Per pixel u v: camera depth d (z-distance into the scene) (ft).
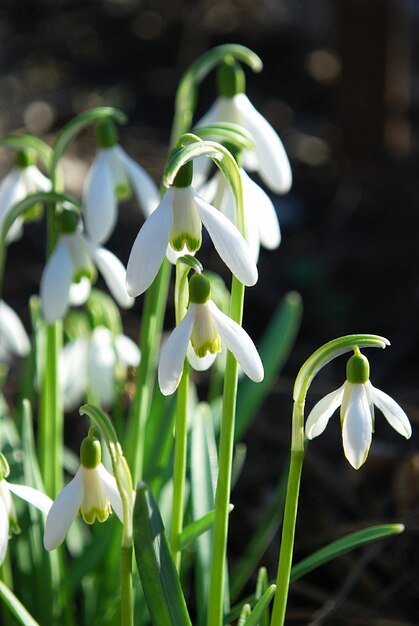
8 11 6.23
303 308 3.36
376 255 3.65
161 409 1.91
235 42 5.79
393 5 4.31
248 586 2.02
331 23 5.77
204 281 1.38
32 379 1.94
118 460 1.40
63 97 5.39
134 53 5.82
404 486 2.13
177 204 1.38
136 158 4.58
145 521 1.42
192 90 1.78
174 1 6.00
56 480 1.81
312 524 2.10
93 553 1.82
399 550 2.00
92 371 1.95
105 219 1.75
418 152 4.60
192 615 2.00
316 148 4.78
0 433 1.83
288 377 2.84
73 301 1.82
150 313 1.75
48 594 1.76
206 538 1.68
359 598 1.98
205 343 1.38
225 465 1.47
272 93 5.42
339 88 4.37
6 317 2.00
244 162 1.76
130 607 1.44
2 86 5.49
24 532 1.79
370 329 3.26
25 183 1.84
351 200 4.15
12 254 3.52
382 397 1.41
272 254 3.72
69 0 6.32
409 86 5.10
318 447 2.37
